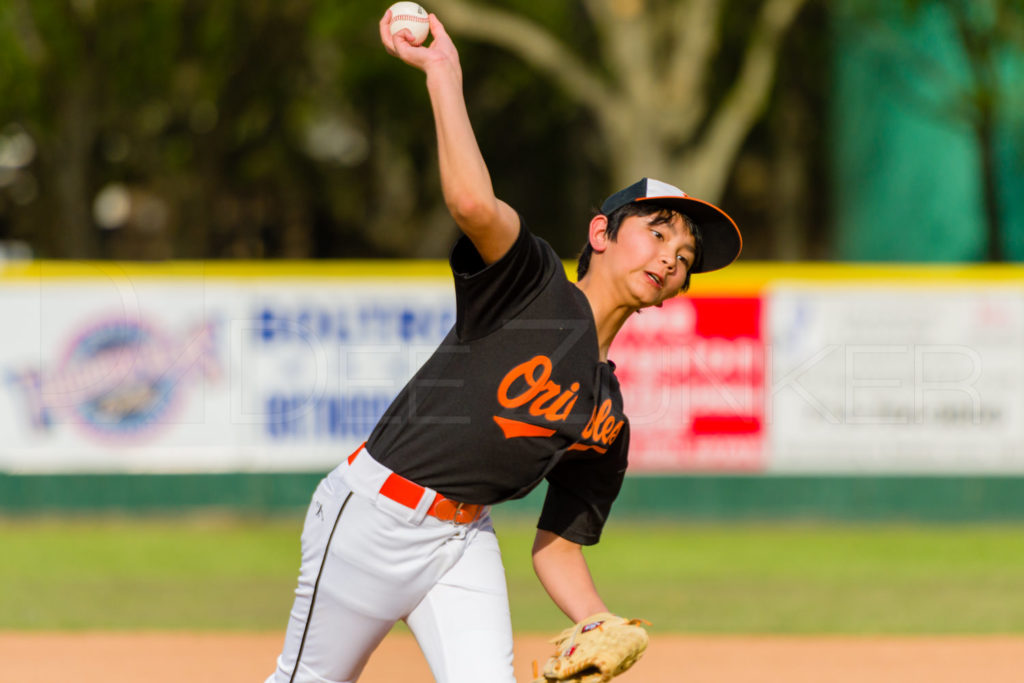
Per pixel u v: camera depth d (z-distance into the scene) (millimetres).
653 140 56281
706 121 69938
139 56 60656
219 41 62875
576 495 11281
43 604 26953
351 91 73812
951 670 21016
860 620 25297
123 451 39000
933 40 61156
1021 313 38406
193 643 23031
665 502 39000
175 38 61156
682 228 10336
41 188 67062
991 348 38531
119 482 39000
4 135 63875
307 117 74438
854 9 63281
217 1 61500
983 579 30578
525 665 20969
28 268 38500
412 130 77875
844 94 65875
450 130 9352
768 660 21719
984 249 61969
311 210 83438
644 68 55906
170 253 71125
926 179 63094
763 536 37281
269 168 75688
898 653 22328
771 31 58188
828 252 71250
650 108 56031
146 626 24625
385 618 10336
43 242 67938
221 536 36906
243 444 38938
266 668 21016
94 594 28266
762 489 38938
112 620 25172
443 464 10031
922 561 33094
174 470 39000
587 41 68688
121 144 68125
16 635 23656
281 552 34375
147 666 21109
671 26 59000
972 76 59906
